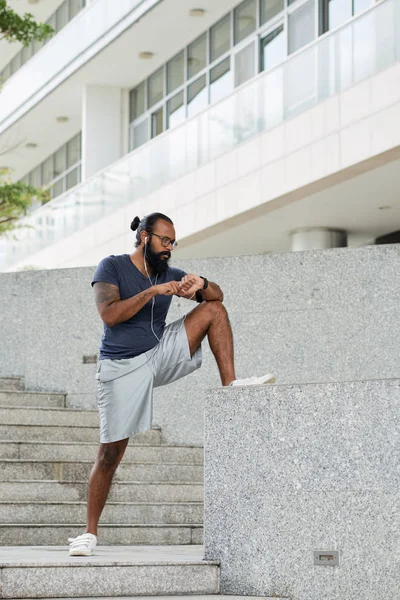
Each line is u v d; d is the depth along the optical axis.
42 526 6.95
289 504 5.21
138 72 29.30
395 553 5.02
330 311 9.05
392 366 8.77
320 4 20.88
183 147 22.23
